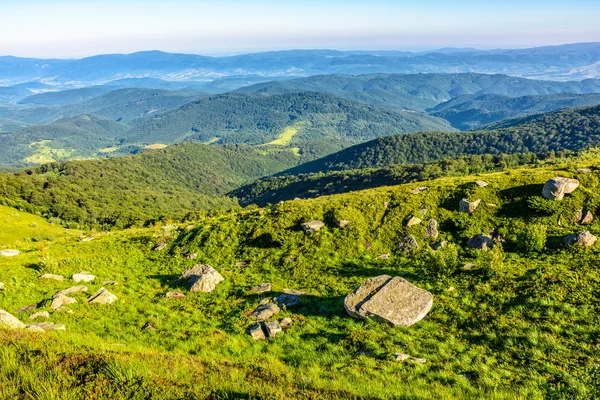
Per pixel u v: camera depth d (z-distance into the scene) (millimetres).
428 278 27109
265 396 10133
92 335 18125
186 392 10000
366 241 36969
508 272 26031
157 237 42625
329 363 16312
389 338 18766
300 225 39875
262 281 29844
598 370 13773
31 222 137750
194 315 22562
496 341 18000
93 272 31375
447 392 13312
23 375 9859
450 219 38312
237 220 43438
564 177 38469
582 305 20219
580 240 29219
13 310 21641
